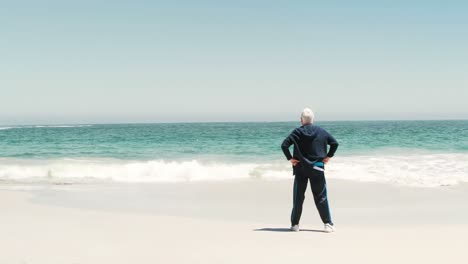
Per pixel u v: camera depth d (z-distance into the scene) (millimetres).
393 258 4445
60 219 6668
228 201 8891
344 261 4328
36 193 9844
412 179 12133
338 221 6883
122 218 6840
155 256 4484
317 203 5914
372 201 8883
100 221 6539
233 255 4547
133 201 8836
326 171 13852
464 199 9039
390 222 6750
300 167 5809
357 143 28109
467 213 7496
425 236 5555
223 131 55906
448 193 9828
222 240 5301
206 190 10297
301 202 5953
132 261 4289
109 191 10227
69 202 8664
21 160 18234
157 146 27219
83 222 6430
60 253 4578
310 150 5812
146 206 8250
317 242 5207
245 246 4973
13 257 4410
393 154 20641
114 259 4359
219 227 6215
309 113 5898
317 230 6062
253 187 10734
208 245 5012
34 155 21875
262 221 6844
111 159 19344
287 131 54500
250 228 6172
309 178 5867
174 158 19938
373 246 4992
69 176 13250
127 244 5023
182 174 13500
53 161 17781
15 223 6285
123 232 5734
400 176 12719
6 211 7395
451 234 5672
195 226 6262
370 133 42625
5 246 4875
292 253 4652
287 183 11383
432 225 6430
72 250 4711
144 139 34406
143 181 12156
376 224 6590
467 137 33344
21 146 27781
